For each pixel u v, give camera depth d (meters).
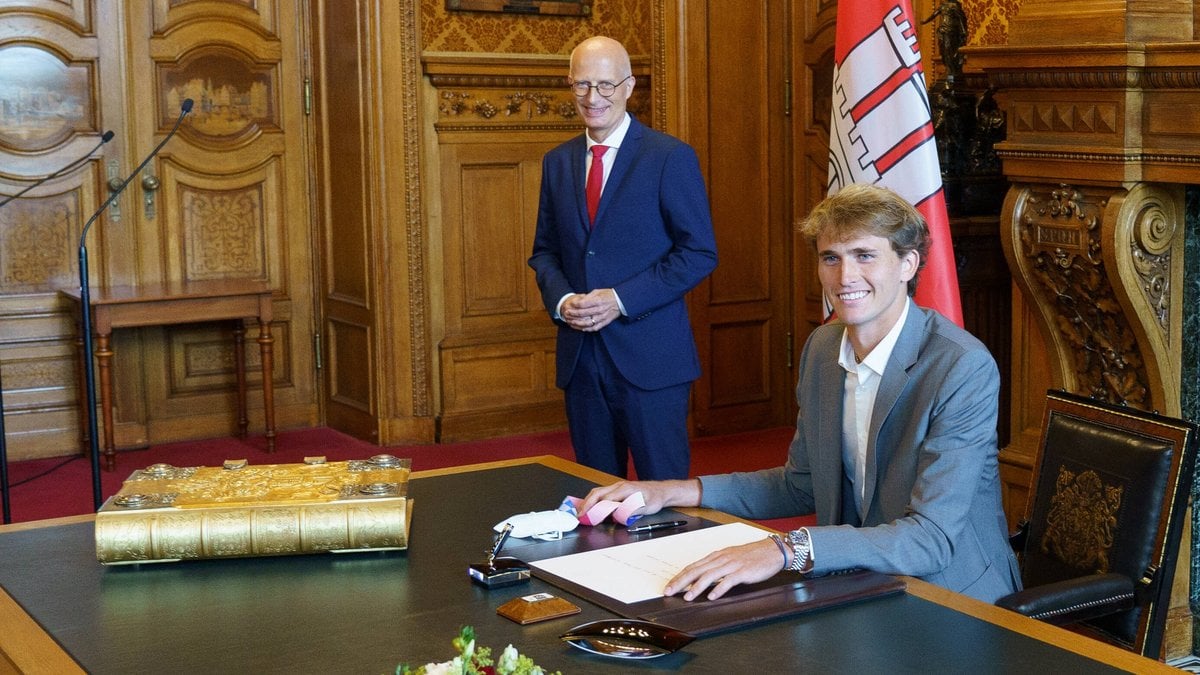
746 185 5.82
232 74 5.80
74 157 5.49
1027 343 3.50
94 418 4.11
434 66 5.65
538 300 6.08
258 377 6.00
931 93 4.07
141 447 5.71
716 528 2.02
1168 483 2.09
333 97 5.82
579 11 5.99
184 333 5.81
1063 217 3.17
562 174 3.62
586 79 3.46
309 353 6.12
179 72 5.70
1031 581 2.30
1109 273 3.06
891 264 2.05
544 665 1.46
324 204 5.97
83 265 4.07
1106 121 3.01
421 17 5.66
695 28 5.58
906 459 2.05
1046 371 3.46
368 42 5.54
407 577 1.80
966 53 3.33
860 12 3.33
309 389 6.14
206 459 5.51
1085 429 2.26
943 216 3.26
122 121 5.57
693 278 3.45
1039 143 3.21
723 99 5.70
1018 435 3.55
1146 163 2.98
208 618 1.65
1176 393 3.16
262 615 1.65
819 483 2.21
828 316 2.96
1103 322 3.22
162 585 1.79
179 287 5.58
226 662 1.49
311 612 1.66
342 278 5.92
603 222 3.51
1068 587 1.99
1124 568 2.11
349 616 1.64
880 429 2.09
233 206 5.87
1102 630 2.14
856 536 1.83
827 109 5.61
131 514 1.86
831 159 3.45
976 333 4.12
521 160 5.98
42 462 5.46
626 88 3.51
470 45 5.78
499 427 5.96
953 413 2.01
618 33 6.12
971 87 4.29
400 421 5.76
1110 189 3.05
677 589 1.69
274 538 1.87
